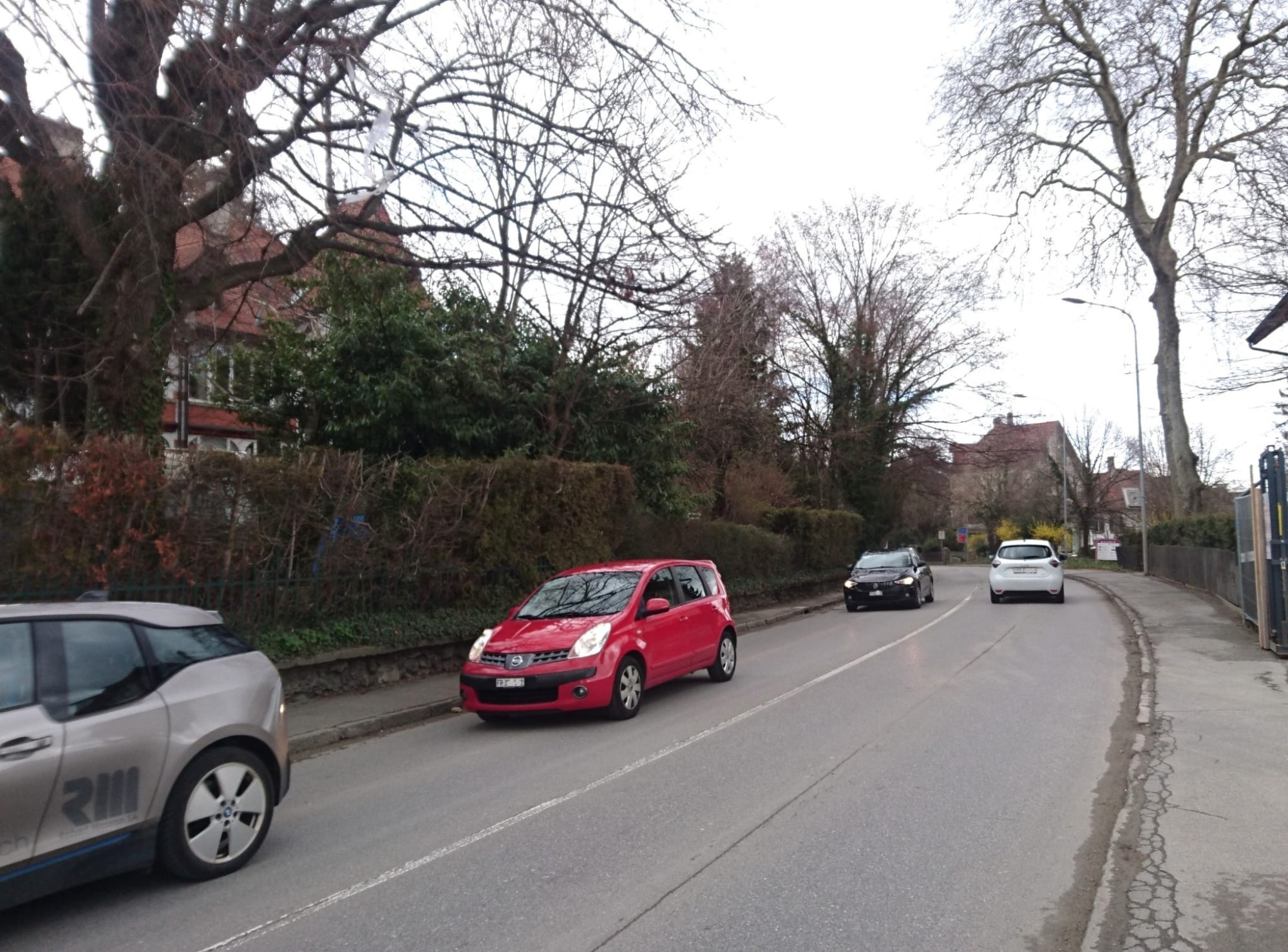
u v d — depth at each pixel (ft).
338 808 21.99
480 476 43.60
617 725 30.55
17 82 27.91
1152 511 194.29
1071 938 13.60
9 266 34.91
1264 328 56.70
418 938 14.08
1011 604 77.87
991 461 126.52
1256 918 13.88
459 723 32.73
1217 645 44.21
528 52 34.53
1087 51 75.25
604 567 36.42
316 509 35.70
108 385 33.45
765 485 103.76
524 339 55.83
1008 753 24.85
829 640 56.03
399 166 34.73
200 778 16.72
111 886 16.75
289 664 33.71
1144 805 19.66
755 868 16.61
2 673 14.48
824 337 119.34
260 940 14.24
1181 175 74.38
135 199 30.71
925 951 13.23
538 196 37.70
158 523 30.17
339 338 50.65
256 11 31.37
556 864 17.21
